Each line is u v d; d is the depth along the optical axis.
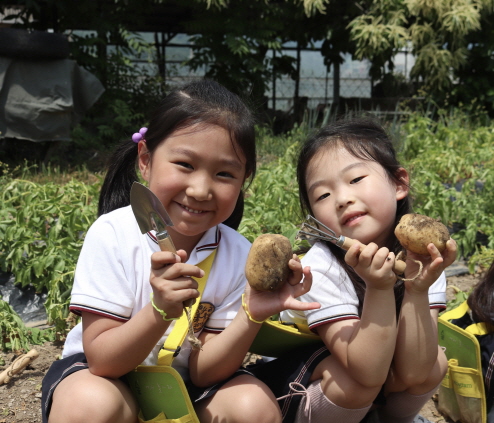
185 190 0.76
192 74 5.74
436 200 1.90
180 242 0.84
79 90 3.50
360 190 0.83
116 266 0.80
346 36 5.27
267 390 0.79
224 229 0.90
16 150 3.37
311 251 0.89
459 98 4.98
